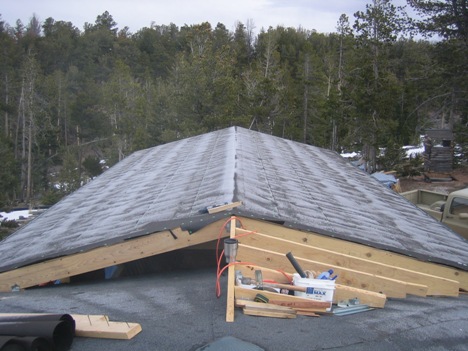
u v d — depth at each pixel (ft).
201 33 160.04
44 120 202.18
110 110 189.37
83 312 18.17
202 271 25.96
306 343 14.49
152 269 28.35
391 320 16.62
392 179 61.31
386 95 87.10
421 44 114.32
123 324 15.51
